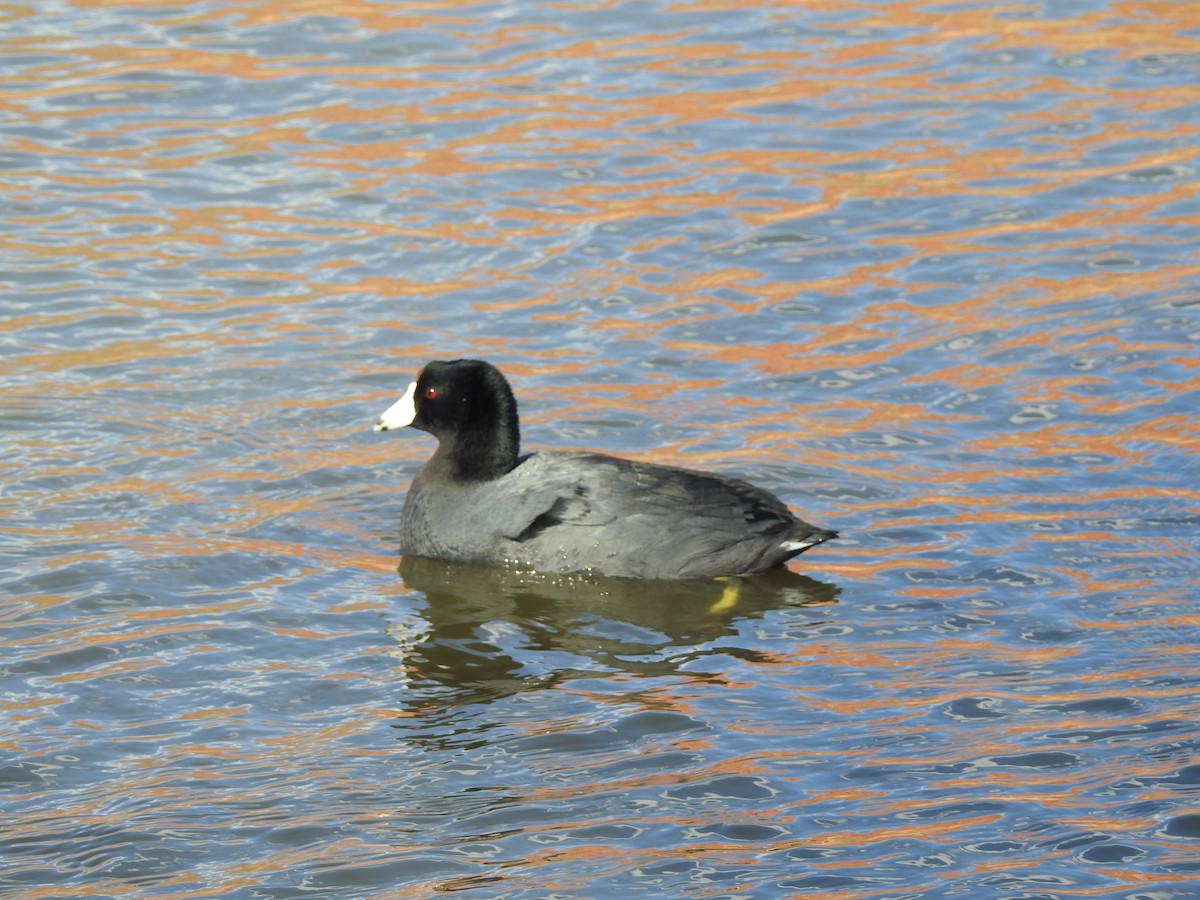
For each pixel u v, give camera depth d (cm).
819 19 2797
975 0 2884
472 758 1070
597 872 936
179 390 1694
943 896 896
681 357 1777
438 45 2670
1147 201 2139
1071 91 2500
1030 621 1235
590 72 2567
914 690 1141
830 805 997
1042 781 1012
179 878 942
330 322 1855
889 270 1978
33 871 949
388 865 950
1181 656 1169
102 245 2027
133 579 1325
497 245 2045
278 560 1371
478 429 1411
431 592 1329
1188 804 976
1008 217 2111
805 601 1292
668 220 2114
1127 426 1584
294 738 1100
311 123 2375
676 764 1054
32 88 2472
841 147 2323
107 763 1068
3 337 1795
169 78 2520
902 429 1600
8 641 1226
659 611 1294
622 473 1380
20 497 1463
